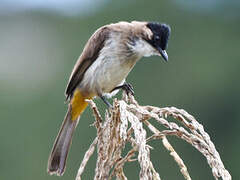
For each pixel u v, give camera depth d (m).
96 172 5.23
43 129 16.31
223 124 19.53
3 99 17.02
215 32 20.62
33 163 15.72
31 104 16.86
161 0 19.92
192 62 19.47
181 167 4.92
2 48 19.19
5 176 15.63
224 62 20.11
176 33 20.11
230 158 19.23
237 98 19.59
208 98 19.19
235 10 21.44
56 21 19.81
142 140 4.75
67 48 18.78
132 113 5.11
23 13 20.03
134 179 12.88
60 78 17.62
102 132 5.27
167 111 5.16
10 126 16.45
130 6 19.98
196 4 20.64
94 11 19.92
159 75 17.89
